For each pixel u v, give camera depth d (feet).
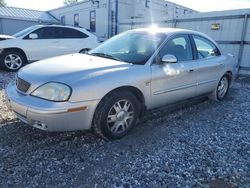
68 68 10.79
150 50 12.80
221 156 10.25
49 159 9.52
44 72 10.61
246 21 29.76
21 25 80.18
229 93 20.80
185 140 11.57
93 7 63.00
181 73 13.64
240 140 11.82
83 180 8.40
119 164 9.40
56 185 8.11
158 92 12.62
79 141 11.02
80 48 31.63
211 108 16.52
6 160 9.30
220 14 32.32
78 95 9.73
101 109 10.50
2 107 14.89
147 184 8.32
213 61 16.28
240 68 30.99
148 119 13.98
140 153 10.25
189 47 14.78
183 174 8.93
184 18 36.96
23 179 8.33
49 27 29.81
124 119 11.50
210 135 12.23
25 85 10.44
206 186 8.31
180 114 15.07
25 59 28.43
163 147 10.82
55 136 11.34
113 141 11.20
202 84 15.61
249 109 16.60
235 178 8.79
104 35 60.29
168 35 13.67
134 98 11.64
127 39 14.30
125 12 57.52
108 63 11.62
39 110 9.38
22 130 11.74
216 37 33.22
